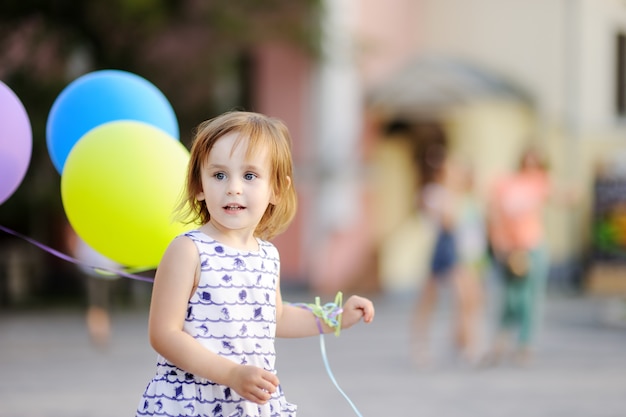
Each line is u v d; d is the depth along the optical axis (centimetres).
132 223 494
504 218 1238
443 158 1290
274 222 454
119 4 1931
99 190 492
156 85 2173
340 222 2323
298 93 2331
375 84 2425
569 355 1327
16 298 2306
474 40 2405
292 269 2342
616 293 2242
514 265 1238
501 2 2367
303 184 2328
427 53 2455
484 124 2267
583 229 2291
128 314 1933
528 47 2341
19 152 513
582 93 2281
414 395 1027
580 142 2286
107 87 557
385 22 2445
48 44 2083
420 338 1273
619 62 2284
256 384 391
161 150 505
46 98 2002
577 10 2281
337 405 964
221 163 425
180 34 2150
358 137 2372
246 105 2342
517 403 978
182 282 417
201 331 418
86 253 1405
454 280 1276
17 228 2442
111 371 1204
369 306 471
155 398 418
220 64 2194
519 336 1254
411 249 2359
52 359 1313
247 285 429
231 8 2050
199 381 418
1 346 1452
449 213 1281
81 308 2092
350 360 1299
